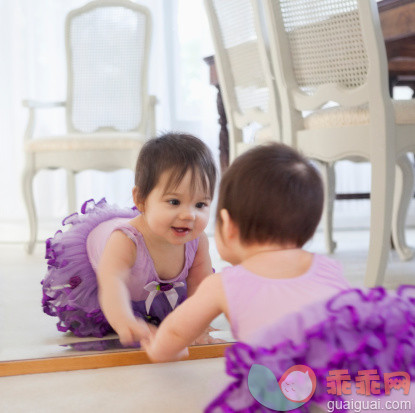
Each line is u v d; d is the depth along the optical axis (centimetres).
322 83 168
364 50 154
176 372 95
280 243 82
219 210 84
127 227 113
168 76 364
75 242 121
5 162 366
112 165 249
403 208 221
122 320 104
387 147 151
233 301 79
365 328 74
